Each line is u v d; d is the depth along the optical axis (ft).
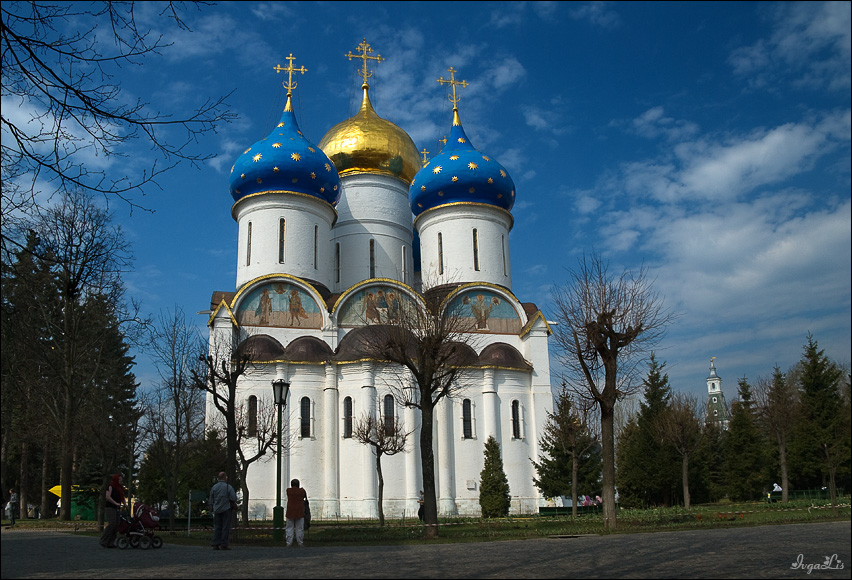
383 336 136.77
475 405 155.12
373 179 196.03
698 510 132.57
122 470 159.43
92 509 160.04
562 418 140.56
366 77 213.46
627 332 94.02
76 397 122.31
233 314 156.04
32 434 138.00
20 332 99.30
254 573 44.06
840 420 122.42
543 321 164.35
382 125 201.57
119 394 158.92
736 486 191.62
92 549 64.95
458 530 92.43
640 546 59.93
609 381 92.22
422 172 184.44
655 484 175.73
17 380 126.41
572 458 143.95
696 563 45.83
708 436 208.54
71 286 100.89
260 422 137.59
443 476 148.87
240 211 175.32
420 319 109.70
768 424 174.60
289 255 168.55
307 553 60.85
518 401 158.40
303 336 157.28
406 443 146.00
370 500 142.20
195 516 135.13
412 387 141.79
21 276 50.78
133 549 66.08
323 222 176.24
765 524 88.69
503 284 179.01
